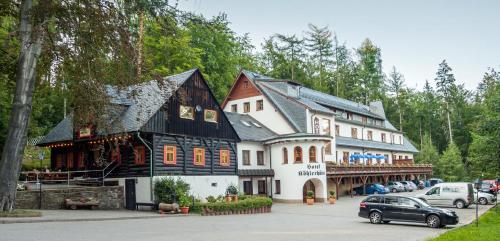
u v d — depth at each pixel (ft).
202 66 169.27
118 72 69.10
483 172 120.88
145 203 100.63
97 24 65.82
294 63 281.33
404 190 196.44
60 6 64.69
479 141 115.24
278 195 147.02
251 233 61.62
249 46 252.21
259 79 177.17
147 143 102.01
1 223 61.62
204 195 113.80
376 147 206.49
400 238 61.11
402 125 346.33
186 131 110.73
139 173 103.35
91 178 108.88
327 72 315.78
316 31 305.53
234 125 151.84
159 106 103.71
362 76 329.52
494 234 61.72
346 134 194.70
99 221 71.56
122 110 107.24
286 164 146.00
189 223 73.82
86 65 69.10
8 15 78.43
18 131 69.15
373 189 179.63
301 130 159.84
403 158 241.55
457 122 341.00
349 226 77.20
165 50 145.79
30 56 69.92
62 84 73.05
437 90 349.00
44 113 175.01
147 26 76.89
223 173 121.19
